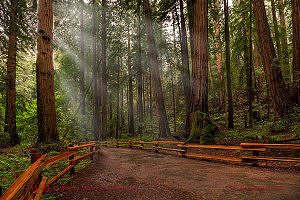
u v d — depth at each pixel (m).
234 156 7.79
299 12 9.98
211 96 27.31
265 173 4.98
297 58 10.16
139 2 17.09
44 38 8.60
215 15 16.39
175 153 9.95
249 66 14.66
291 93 10.57
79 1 17.38
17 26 7.95
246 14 15.10
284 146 5.55
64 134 13.14
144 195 3.83
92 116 17.83
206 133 10.14
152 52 15.19
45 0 8.76
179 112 22.12
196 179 4.72
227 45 15.97
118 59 26.11
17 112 14.28
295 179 4.30
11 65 12.64
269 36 10.70
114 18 18.75
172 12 17.47
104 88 19.45
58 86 20.97
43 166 3.37
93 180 5.16
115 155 10.13
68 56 21.81
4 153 7.55
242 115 19.16
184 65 16.55
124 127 29.41
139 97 23.95
